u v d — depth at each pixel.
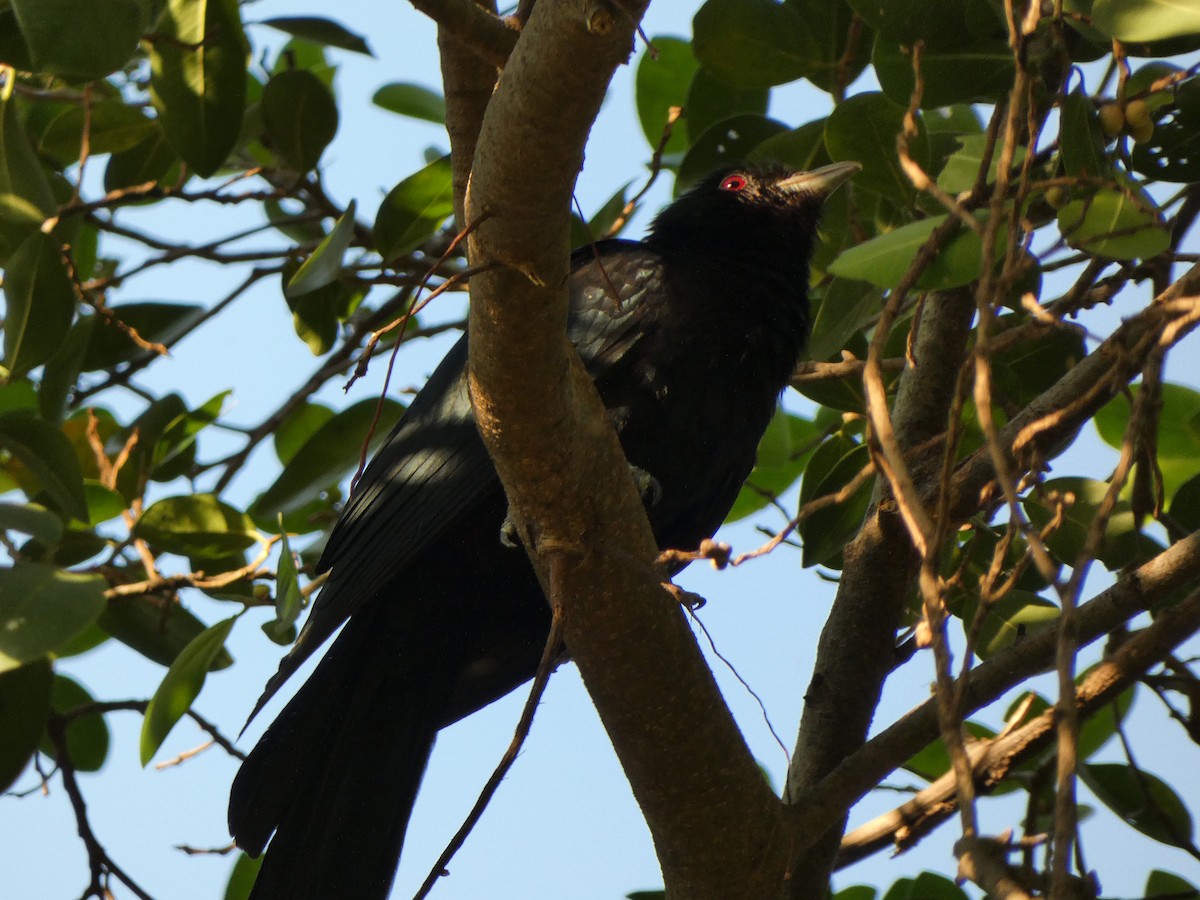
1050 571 4.43
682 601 5.57
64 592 7.07
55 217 8.06
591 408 5.71
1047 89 6.78
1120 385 5.33
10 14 7.73
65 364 8.74
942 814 7.57
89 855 8.78
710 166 9.84
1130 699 8.50
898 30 7.09
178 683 7.83
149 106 10.47
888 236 5.83
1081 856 5.53
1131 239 5.58
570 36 4.39
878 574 7.89
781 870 6.49
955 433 5.04
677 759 6.20
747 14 8.72
